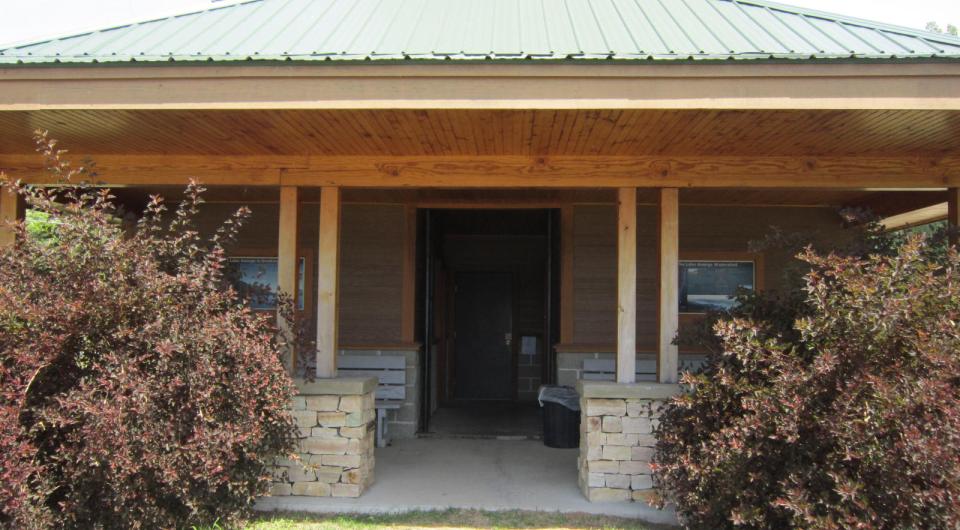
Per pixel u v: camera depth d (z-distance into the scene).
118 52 4.65
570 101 4.12
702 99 4.09
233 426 4.38
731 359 4.50
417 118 4.44
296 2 6.25
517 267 10.12
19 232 4.46
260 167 5.57
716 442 4.18
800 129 4.62
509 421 8.65
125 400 4.05
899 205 7.12
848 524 3.72
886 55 4.01
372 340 7.83
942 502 3.56
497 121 4.50
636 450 5.20
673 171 5.43
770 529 4.09
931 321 3.88
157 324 4.21
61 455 4.16
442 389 9.82
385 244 7.91
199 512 4.44
